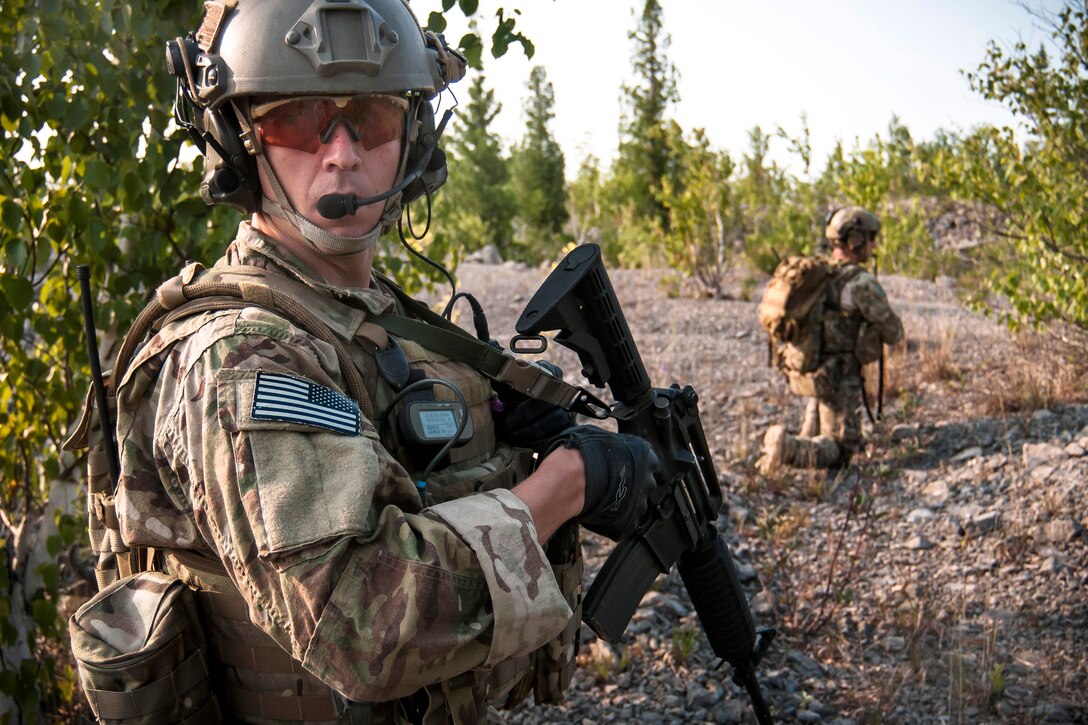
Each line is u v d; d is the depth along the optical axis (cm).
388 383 143
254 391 118
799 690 331
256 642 137
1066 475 469
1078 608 378
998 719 314
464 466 152
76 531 310
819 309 526
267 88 134
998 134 624
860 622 371
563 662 171
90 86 244
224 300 134
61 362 296
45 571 288
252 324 125
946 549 429
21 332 256
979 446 534
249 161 145
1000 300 926
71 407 284
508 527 124
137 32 240
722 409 632
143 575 143
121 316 268
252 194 146
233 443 117
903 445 543
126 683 131
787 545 435
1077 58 564
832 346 527
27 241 264
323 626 111
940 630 364
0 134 247
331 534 112
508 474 161
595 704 318
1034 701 321
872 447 523
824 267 529
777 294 532
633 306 1036
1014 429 544
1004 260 741
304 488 115
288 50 134
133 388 137
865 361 530
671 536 180
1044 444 505
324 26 134
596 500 139
